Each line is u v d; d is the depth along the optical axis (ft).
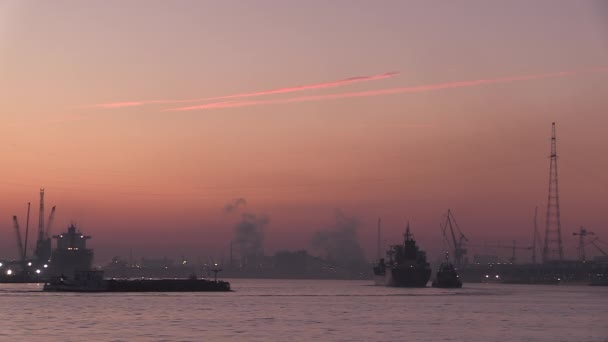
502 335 565.12
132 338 516.73
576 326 644.69
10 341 495.41
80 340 502.79
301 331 577.43
